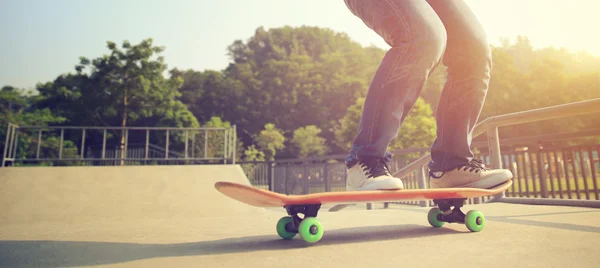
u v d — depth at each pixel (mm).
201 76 53469
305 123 49188
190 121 32562
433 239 1244
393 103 1330
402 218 2023
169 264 926
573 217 1805
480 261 886
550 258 906
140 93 27453
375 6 1369
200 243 1299
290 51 68188
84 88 27906
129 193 3420
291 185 11422
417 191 1254
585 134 4070
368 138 1353
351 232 1472
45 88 32812
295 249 1114
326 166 10336
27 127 5566
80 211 3029
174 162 18047
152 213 3080
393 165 7383
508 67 29594
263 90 51812
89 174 3734
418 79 1329
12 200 3078
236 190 1036
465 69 1540
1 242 1447
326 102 50500
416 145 21422
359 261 917
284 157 42312
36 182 3449
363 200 1201
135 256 1055
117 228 1943
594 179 4074
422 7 1327
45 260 1033
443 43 1332
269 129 40562
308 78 51906
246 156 33625
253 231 1650
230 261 950
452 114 1564
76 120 30250
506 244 1109
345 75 53906
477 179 1516
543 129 23016
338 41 75438
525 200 2752
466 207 2588
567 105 2146
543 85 28094
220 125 36875
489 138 2764
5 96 28688
